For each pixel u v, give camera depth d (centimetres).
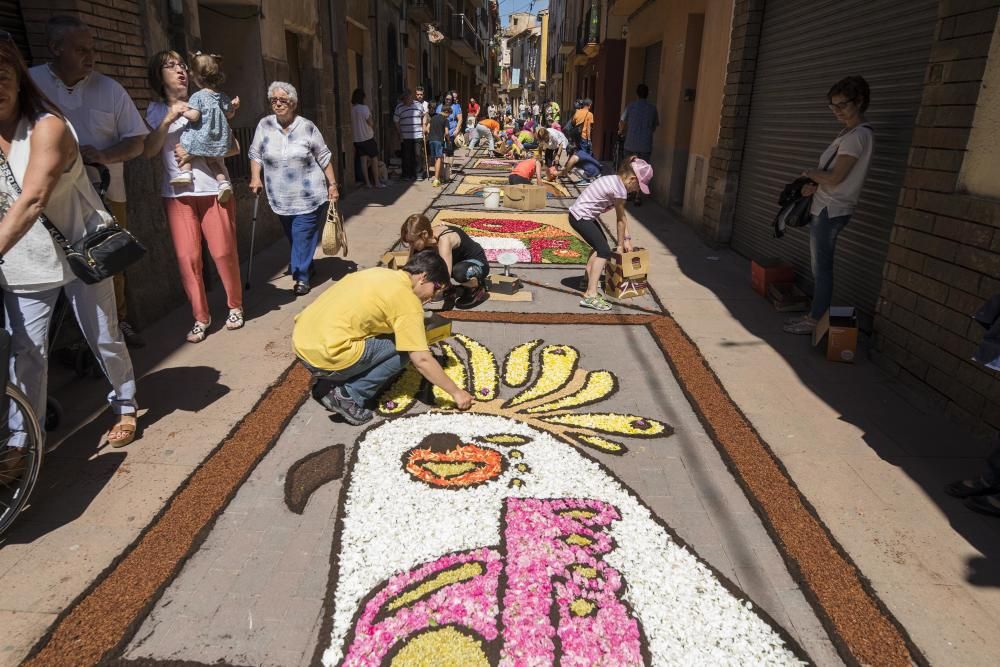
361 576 256
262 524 287
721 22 859
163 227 527
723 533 288
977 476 323
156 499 301
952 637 235
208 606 241
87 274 284
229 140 467
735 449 352
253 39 775
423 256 352
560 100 3816
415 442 354
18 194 274
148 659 218
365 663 218
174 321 522
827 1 597
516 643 226
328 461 335
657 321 549
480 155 2223
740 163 809
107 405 384
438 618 235
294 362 451
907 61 468
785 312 580
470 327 528
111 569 256
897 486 323
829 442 363
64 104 371
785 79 689
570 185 1420
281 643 226
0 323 291
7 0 418
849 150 464
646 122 1141
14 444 276
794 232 657
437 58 2800
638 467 338
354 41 1380
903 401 412
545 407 400
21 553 266
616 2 1425
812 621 242
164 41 534
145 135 404
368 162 1326
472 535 280
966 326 375
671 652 225
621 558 269
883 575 264
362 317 344
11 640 224
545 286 653
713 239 848
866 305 520
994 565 271
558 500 307
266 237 805
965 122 377
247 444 345
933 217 403
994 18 355
